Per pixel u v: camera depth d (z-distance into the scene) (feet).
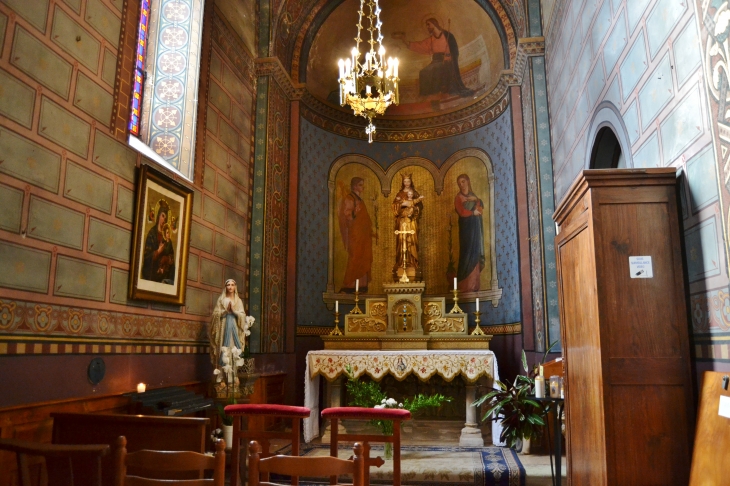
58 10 19.36
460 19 42.75
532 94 33.96
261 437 17.22
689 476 12.43
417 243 42.29
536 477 23.94
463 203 43.24
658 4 16.38
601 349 13.41
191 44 30.07
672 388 13.15
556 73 31.35
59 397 18.58
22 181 17.43
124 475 9.87
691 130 14.07
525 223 36.09
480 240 41.78
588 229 14.39
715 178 12.67
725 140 12.17
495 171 41.27
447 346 34.37
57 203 18.94
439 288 43.16
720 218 12.42
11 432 16.47
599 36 22.49
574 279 16.49
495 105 41.32
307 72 42.65
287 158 39.70
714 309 12.73
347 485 11.33
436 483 24.30
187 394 24.97
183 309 27.53
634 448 12.94
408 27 44.52
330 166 43.62
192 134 29.22
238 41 35.32
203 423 15.92
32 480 16.92
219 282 31.60
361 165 45.24
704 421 12.16
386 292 36.68
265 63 37.81
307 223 40.88
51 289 18.47
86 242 20.35
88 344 20.15
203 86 30.37
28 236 17.58
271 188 37.27
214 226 31.24
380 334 35.91
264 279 35.42
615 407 13.15
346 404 35.37
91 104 21.07
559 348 30.83
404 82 45.83
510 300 38.50
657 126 16.46
